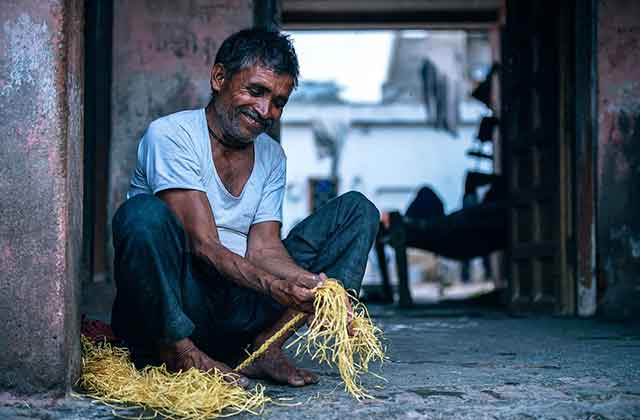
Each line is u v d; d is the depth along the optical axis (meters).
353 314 2.49
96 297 6.00
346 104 22.72
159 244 2.46
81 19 2.60
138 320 2.56
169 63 6.09
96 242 7.00
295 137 22.84
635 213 5.92
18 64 2.42
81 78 2.61
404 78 22.39
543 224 6.86
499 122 9.02
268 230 2.87
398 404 2.48
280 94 2.68
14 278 2.41
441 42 19.03
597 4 5.94
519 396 2.62
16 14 2.43
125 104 6.09
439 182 23.03
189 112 2.81
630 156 5.94
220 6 6.09
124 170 6.08
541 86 6.81
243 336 2.87
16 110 2.42
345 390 2.68
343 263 2.78
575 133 6.24
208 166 2.74
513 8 7.40
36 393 2.41
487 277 19.98
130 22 6.09
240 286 2.68
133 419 2.28
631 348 3.97
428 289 18.34
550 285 6.72
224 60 2.69
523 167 7.20
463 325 5.48
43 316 2.41
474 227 8.23
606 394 2.63
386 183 23.03
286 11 10.94
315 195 21.58
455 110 19.22
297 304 2.49
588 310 6.14
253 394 2.60
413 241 8.55
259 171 2.87
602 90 5.94
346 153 23.02
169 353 2.58
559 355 3.68
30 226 2.41
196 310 2.74
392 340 4.41
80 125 2.60
